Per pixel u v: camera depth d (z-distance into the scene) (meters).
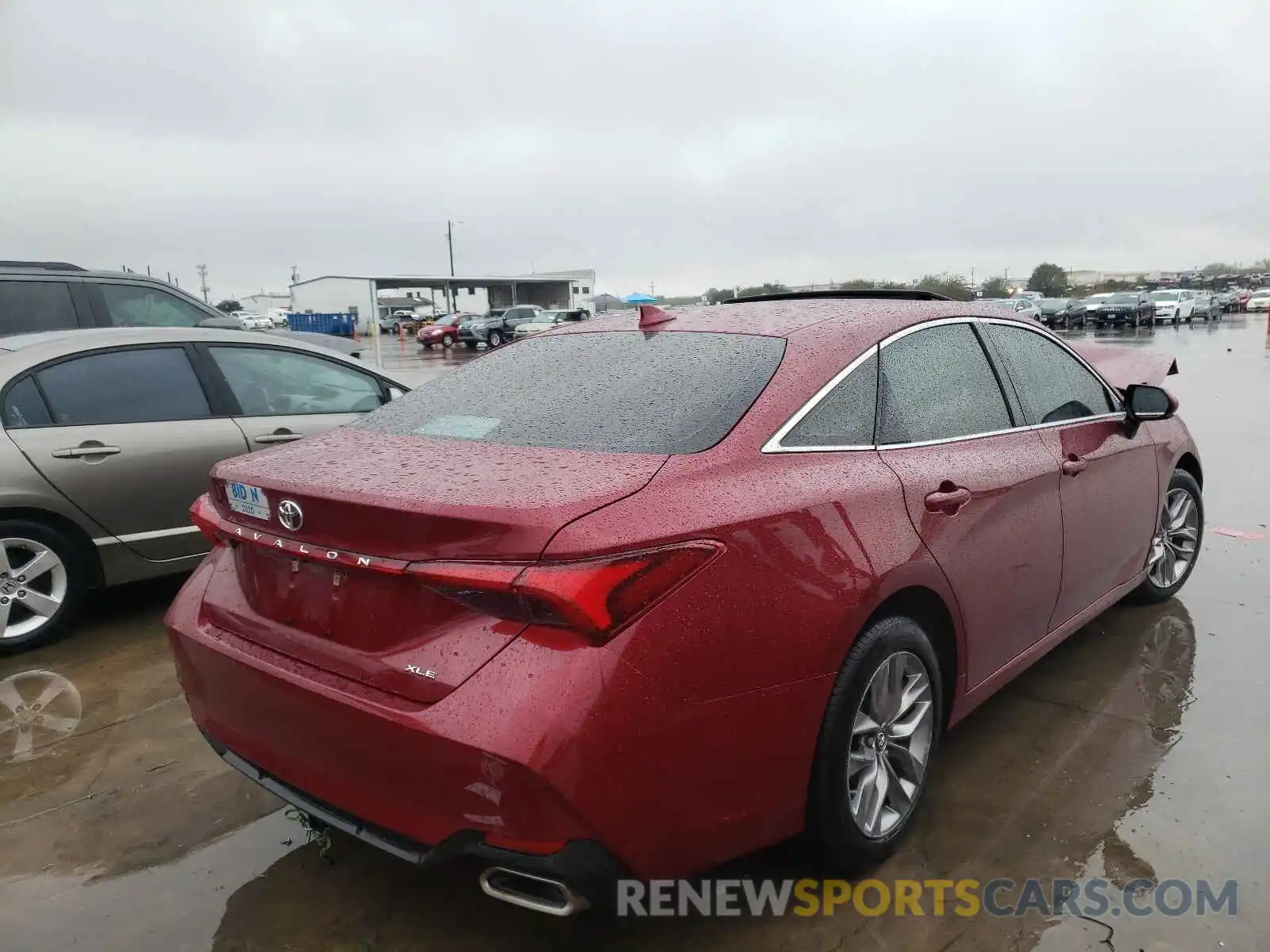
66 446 4.49
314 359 5.57
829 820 2.49
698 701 2.11
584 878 1.99
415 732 2.02
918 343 3.07
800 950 2.43
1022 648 3.37
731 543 2.20
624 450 2.41
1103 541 3.79
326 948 2.48
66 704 3.96
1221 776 3.17
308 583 2.36
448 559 2.06
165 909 2.65
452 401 3.01
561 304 80.12
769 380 2.62
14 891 2.72
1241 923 2.46
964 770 3.24
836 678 2.43
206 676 2.56
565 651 1.97
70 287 7.62
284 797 2.40
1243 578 5.14
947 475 2.87
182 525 4.86
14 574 4.44
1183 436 4.58
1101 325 39.62
